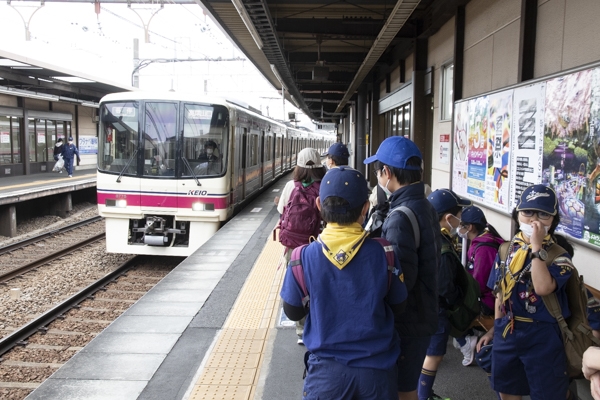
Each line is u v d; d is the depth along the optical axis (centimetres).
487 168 582
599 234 364
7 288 847
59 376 385
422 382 328
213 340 456
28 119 2078
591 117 372
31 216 1599
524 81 487
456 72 735
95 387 367
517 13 537
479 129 611
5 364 560
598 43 388
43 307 762
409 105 1146
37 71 1648
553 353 261
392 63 1355
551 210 253
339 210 221
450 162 741
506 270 273
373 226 280
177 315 523
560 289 258
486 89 634
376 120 1720
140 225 1012
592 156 371
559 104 420
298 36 1216
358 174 228
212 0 800
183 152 980
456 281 320
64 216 1666
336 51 1430
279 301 568
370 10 940
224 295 592
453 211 326
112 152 986
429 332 255
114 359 416
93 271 976
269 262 754
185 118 980
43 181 1795
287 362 409
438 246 269
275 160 2028
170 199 978
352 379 210
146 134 979
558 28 454
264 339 457
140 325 493
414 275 244
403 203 258
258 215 1232
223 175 987
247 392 359
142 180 977
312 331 218
